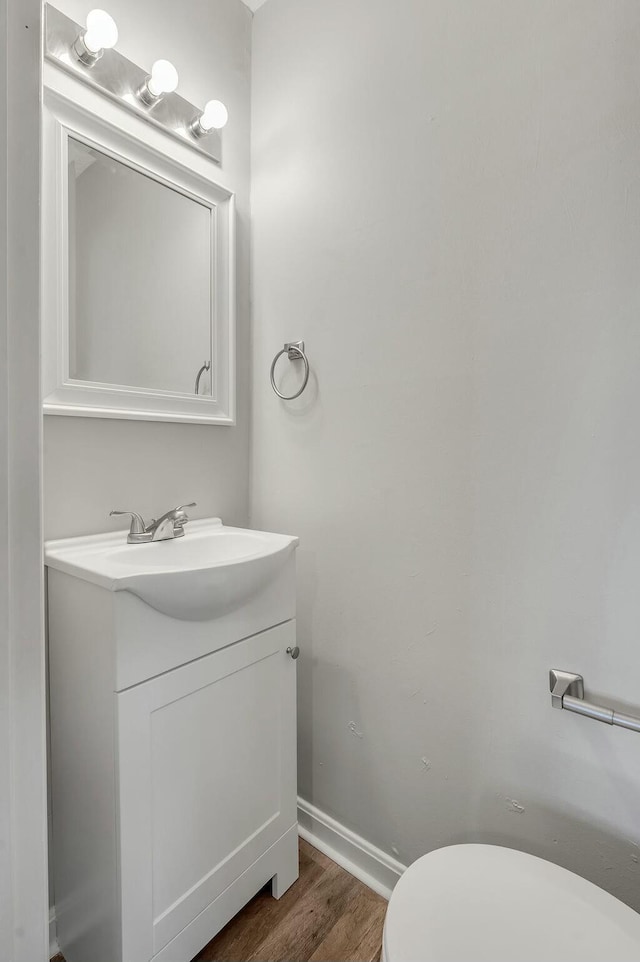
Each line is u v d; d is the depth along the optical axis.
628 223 0.87
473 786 1.12
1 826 0.62
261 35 1.54
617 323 0.89
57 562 1.00
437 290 1.13
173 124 1.33
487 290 1.05
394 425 1.23
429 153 1.13
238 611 1.10
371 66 1.24
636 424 0.88
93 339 1.17
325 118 1.36
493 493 1.06
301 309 1.43
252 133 1.57
